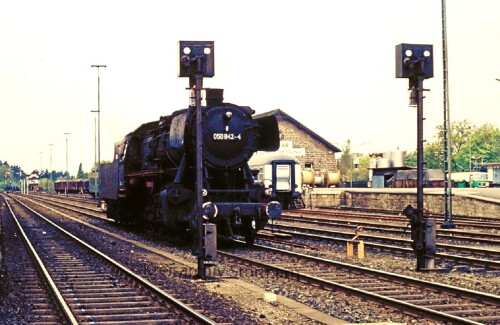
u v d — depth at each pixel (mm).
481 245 20797
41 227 32406
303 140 67875
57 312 10867
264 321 9797
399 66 15047
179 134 20656
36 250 20938
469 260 15891
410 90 15180
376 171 81000
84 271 15891
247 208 20000
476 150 145750
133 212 30422
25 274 15602
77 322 9609
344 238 24031
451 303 10914
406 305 10188
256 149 21344
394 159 78812
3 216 44094
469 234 23750
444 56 27984
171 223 20766
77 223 35719
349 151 101000
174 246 21906
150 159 25688
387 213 41281
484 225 27562
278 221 35094
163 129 24047
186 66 14406
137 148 28656
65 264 17281
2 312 10648
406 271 14969
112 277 14719
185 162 20953
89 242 23812
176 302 10703
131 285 13484
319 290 12531
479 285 12836
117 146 31188
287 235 24047
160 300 11555
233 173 21266
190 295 12039
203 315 10102
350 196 52438
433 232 14984
